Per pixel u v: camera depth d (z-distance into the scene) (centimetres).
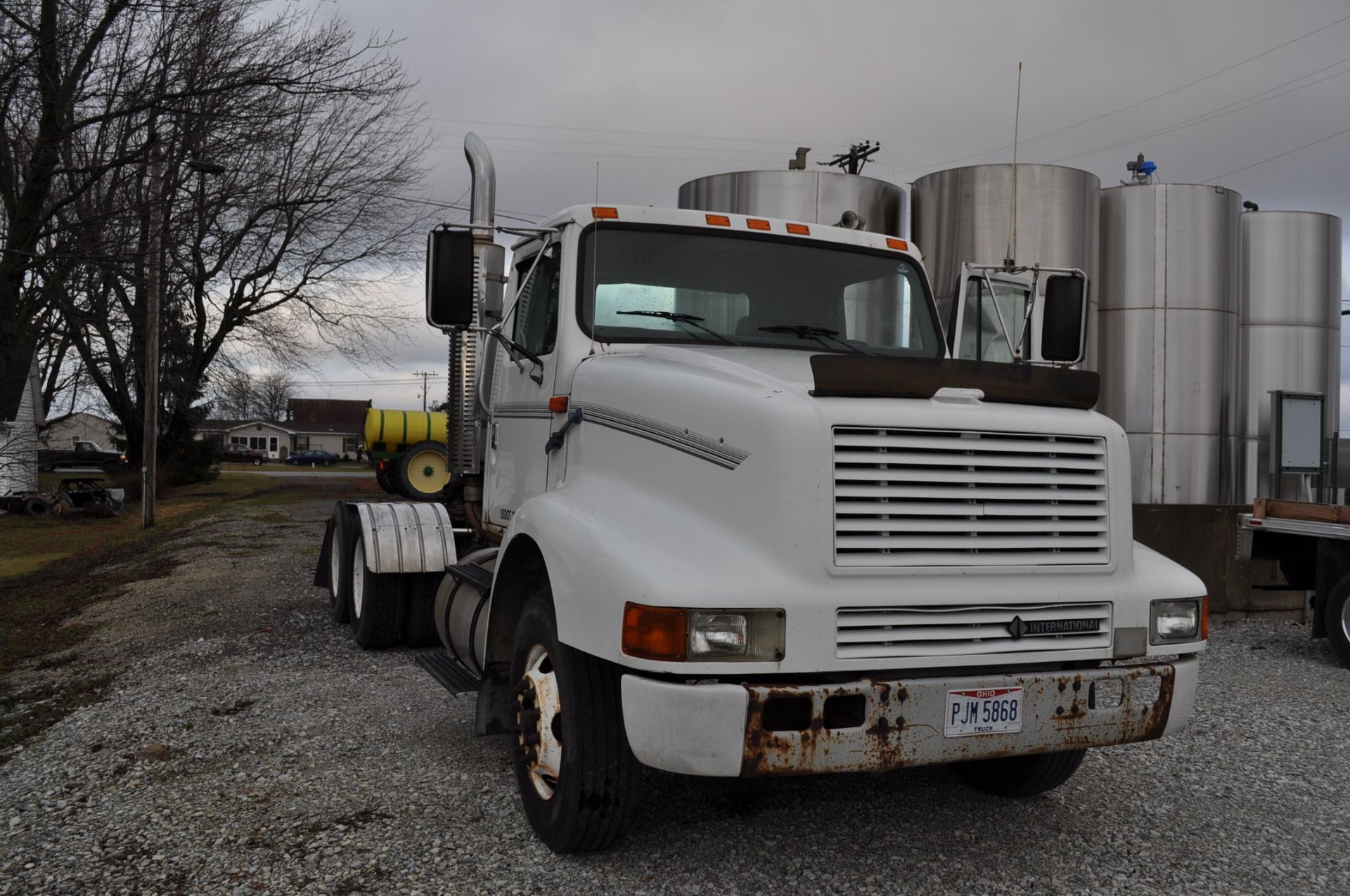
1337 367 1438
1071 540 371
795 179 1150
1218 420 1292
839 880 382
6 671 816
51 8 1436
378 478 2825
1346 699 693
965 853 409
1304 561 928
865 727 338
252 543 1639
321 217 2631
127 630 914
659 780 490
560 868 389
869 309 525
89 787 490
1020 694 355
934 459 356
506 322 568
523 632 425
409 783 484
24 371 3111
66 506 2734
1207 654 852
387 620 764
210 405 4097
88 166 1510
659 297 495
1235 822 449
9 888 380
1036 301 580
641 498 398
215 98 1551
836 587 342
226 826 434
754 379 386
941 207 1231
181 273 1864
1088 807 463
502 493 571
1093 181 1247
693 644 330
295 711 611
